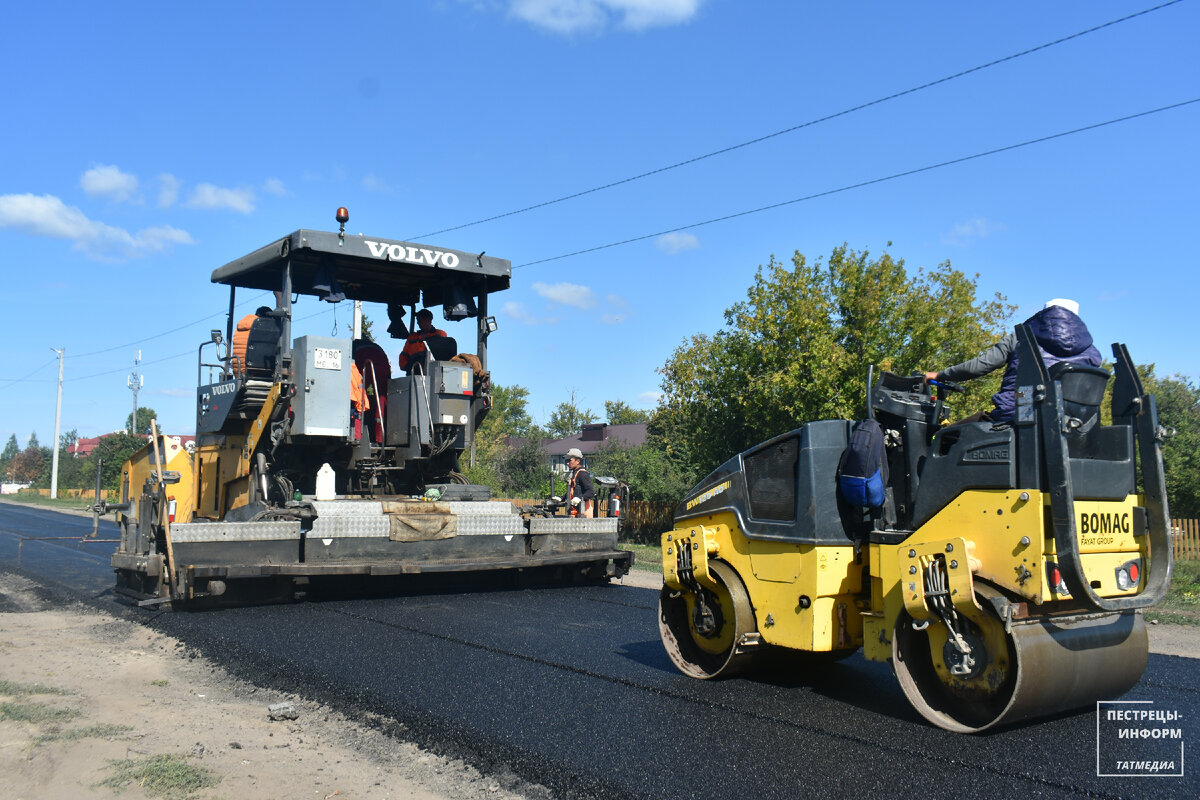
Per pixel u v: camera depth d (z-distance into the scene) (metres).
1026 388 4.46
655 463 23.61
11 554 15.27
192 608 8.81
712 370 17.81
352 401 10.15
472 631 7.66
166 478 8.98
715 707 5.27
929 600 4.68
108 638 7.74
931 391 5.51
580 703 5.36
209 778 4.19
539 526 10.55
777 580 5.61
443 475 11.03
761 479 5.80
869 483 5.09
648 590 10.60
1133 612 5.12
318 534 9.22
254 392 9.91
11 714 5.07
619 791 3.97
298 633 7.56
